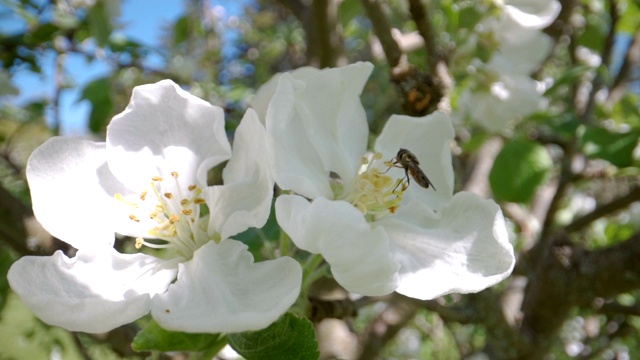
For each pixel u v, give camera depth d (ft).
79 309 0.25
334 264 0.25
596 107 0.68
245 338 0.25
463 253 0.30
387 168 0.32
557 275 0.48
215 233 0.29
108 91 0.69
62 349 0.79
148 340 0.25
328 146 0.31
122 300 0.26
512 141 0.53
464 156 0.69
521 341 0.48
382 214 0.31
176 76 0.89
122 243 0.55
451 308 0.47
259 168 0.28
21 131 0.85
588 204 0.90
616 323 0.79
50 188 0.28
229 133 0.58
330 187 0.31
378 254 0.25
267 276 0.26
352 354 0.50
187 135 0.30
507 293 0.64
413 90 0.38
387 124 0.33
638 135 0.48
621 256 0.46
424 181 0.31
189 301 0.26
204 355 0.26
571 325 0.88
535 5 0.56
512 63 0.59
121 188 0.30
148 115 0.30
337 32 0.55
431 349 1.05
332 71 0.31
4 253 0.62
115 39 0.73
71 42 0.73
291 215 0.26
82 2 0.73
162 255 0.30
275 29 1.26
